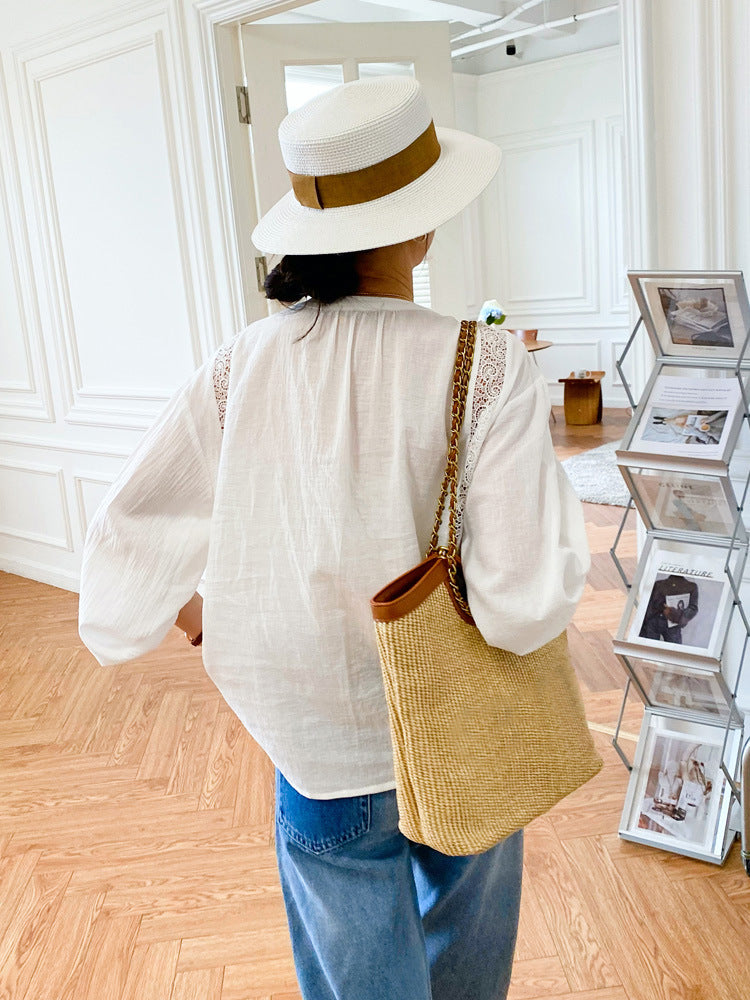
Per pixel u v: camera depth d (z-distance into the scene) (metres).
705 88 2.12
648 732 2.39
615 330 8.75
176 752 2.96
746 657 2.35
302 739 1.13
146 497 1.16
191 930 2.11
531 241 9.06
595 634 3.65
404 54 3.36
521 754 1.09
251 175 3.48
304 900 1.21
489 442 1.03
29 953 2.07
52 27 3.84
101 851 2.44
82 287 4.11
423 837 1.04
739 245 2.18
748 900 2.08
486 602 1.02
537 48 8.53
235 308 3.58
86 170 3.92
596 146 8.42
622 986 1.85
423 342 1.06
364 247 1.02
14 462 4.73
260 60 3.30
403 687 1.01
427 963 1.21
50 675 3.62
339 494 1.05
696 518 2.18
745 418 2.15
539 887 2.17
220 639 1.13
